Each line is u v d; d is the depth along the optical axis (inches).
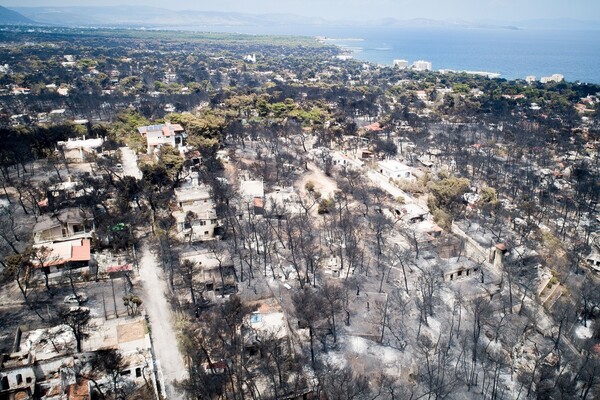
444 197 6136.8
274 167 7416.3
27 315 3863.2
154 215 5511.8
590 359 3614.7
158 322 3875.5
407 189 6953.7
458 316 4224.9
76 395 3009.4
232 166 7352.4
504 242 5438.0
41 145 7347.4
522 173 7672.2
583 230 5959.6
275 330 3686.0
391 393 3149.6
